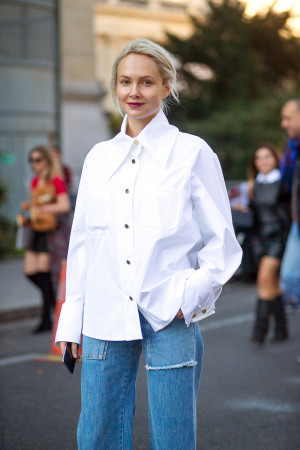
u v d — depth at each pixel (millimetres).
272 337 7883
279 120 29625
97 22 50000
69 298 3135
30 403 5652
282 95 30766
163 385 2918
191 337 2963
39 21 17719
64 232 8516
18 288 11312
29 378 6418
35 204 8484
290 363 6820
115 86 3080
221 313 9641
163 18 51531
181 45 31953
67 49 24219
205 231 2998
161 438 2922
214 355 7203
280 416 5242
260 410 5383
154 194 2912
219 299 10852
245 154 29031
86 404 3006
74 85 24312
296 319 9031
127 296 2922
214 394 5805
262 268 7578
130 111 2988
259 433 4891
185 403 2928
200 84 31719
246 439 4781
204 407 5473
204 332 8391
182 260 2943
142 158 2975
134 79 2963
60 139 18422
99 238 2980
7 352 7496
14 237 15719
